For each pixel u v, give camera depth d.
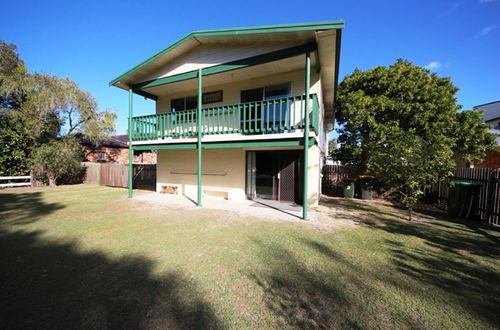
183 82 9.43
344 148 12.16
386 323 2.26
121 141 25.33
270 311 2.42
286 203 8.43
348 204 8.84
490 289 2.90
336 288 2.88
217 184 9.89
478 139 9.66
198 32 7.35
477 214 6.38
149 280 3.03
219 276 3.15
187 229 5.31
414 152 5.93
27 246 4.23
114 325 2.19
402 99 10.45
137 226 5.53
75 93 14.81
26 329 2.15
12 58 17.08
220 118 9.68
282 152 8.75
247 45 7.52
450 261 3.71
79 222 5.85
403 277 3.18
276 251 4.05
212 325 2.20
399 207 8.31
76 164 14.24
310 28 5.83
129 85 9.80
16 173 13.46
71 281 3.00
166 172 11.34
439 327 2.22
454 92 11.32
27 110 13.33
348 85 12.09
